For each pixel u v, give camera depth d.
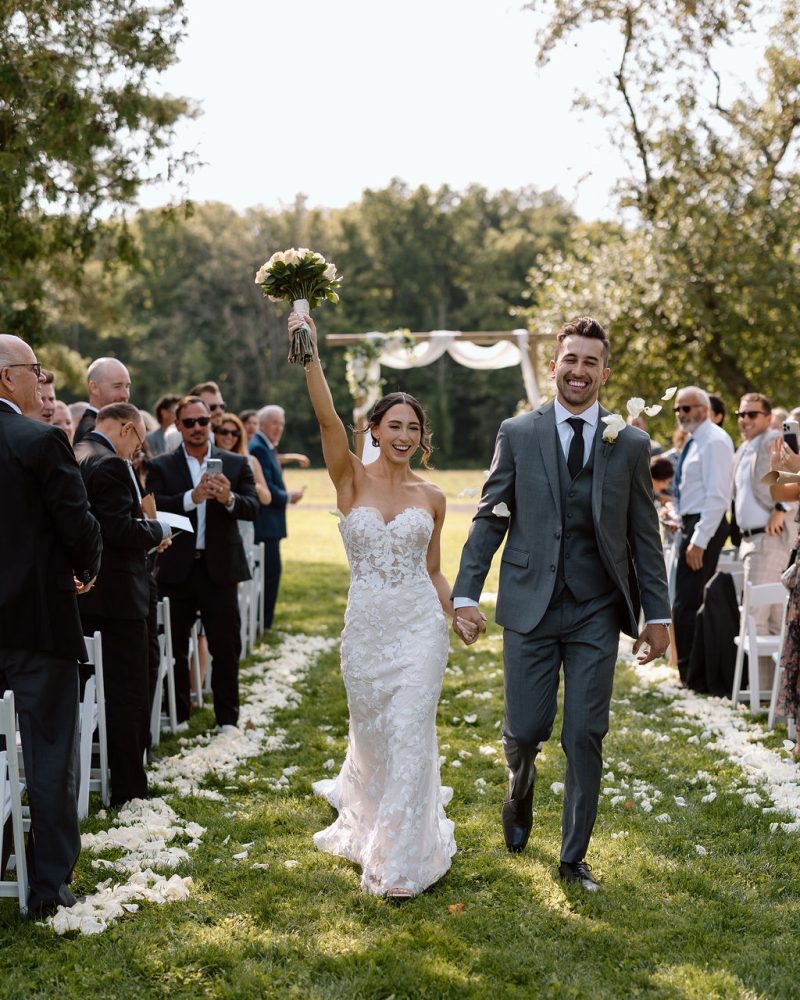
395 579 4.07
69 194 9.48
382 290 63.28
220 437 8.09
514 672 3.95
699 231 16.02
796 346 16.23
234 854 4.23
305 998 3.10
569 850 3.90
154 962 3.28
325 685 7.41
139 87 8.77
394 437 4.24
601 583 3.92
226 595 6.11
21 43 8.24
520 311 18.86
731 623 6.95
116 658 4.73
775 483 5.60
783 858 4.20
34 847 3.61
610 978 3.22
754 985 3.19
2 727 3.45
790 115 15.66
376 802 4.14
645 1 14.83
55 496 3.62
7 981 3.15
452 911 3.68
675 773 5.35
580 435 3.99
